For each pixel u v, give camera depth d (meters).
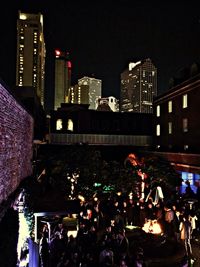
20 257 11.29
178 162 30.61
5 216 11.04
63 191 20.81
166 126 38.78
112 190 19.55
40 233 15.07
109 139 47.44
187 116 32.47
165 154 33.94
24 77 134.62
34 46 135.88
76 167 20.70
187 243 14.08
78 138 46.72
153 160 23.94
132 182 19.88
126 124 48.06
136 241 14.28
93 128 47.28
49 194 20.19
